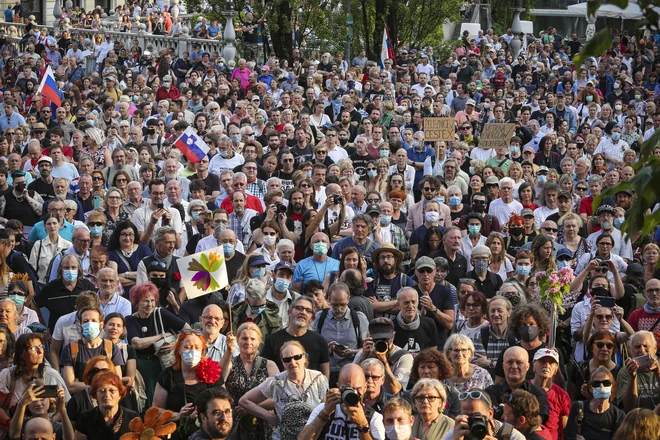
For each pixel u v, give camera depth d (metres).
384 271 16.00
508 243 19.12
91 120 30.12
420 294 15.50
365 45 50.53
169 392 12.18
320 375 12.06
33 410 11.50
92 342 13.15
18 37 61.78
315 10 49.81
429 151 27.28
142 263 16.14
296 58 43.31
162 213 18.30
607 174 23.17
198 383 12.22
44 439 10.84
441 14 51.00
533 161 28.11
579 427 12.42
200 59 43.97
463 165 25.84
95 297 13.70
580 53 5.79
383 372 11.52
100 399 11.42
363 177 25.69
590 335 14.23
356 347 14.20
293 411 11.71
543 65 46.38
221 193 22.91
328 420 10.67
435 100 35.66
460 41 52.00
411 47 51.16
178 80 44.00
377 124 30.20
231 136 27.30
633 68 47.09
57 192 20.56
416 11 50.88
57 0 63.16
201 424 10.93
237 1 49.75
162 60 43.31
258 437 11.96
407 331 14.36
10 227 18.42
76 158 26.64
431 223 18.73
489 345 14.19
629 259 19.06
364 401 11.41
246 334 12.48
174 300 15.45
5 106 30.89
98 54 50.44
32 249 17.94
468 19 61.03
